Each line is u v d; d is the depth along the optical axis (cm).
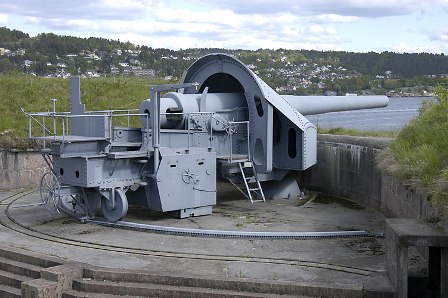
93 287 612
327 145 1210
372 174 1043
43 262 683
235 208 1045
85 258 703
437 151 747
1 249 732
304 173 1270
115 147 917
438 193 618
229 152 1089
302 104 1277
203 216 968
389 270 584
